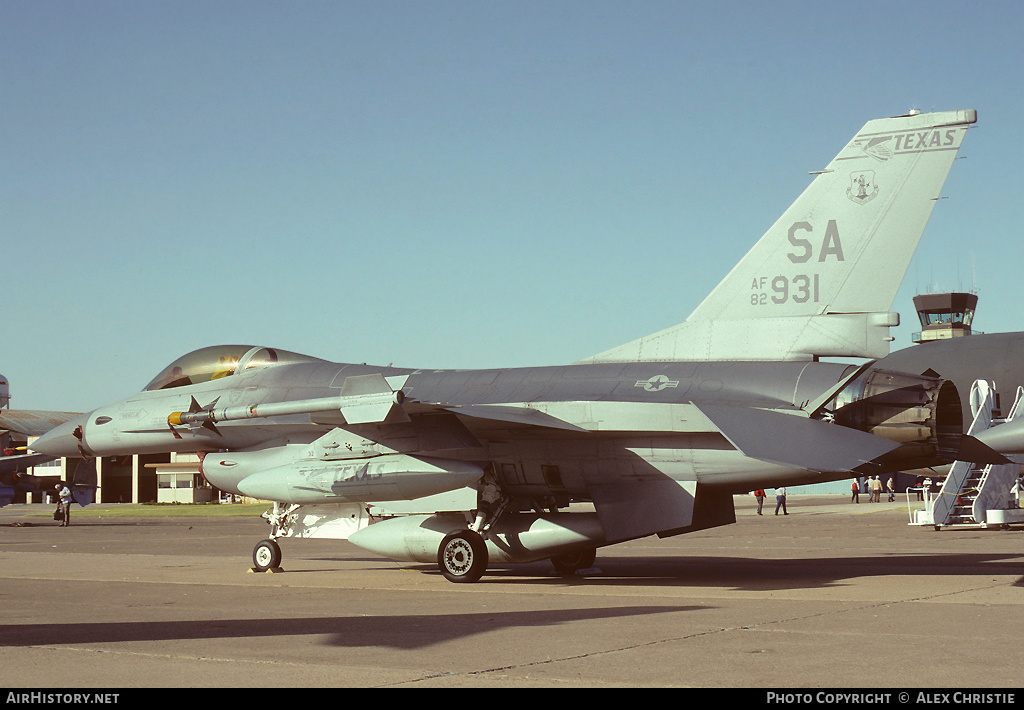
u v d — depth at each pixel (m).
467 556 11.44
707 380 11.02
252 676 5.57
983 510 22.12
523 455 11.83
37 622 8.09
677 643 6.57
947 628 7.08
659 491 11.17
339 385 13.52
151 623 7.96
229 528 29.03
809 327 10.96
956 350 43.34
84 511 49.91
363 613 8.54
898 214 10.76
